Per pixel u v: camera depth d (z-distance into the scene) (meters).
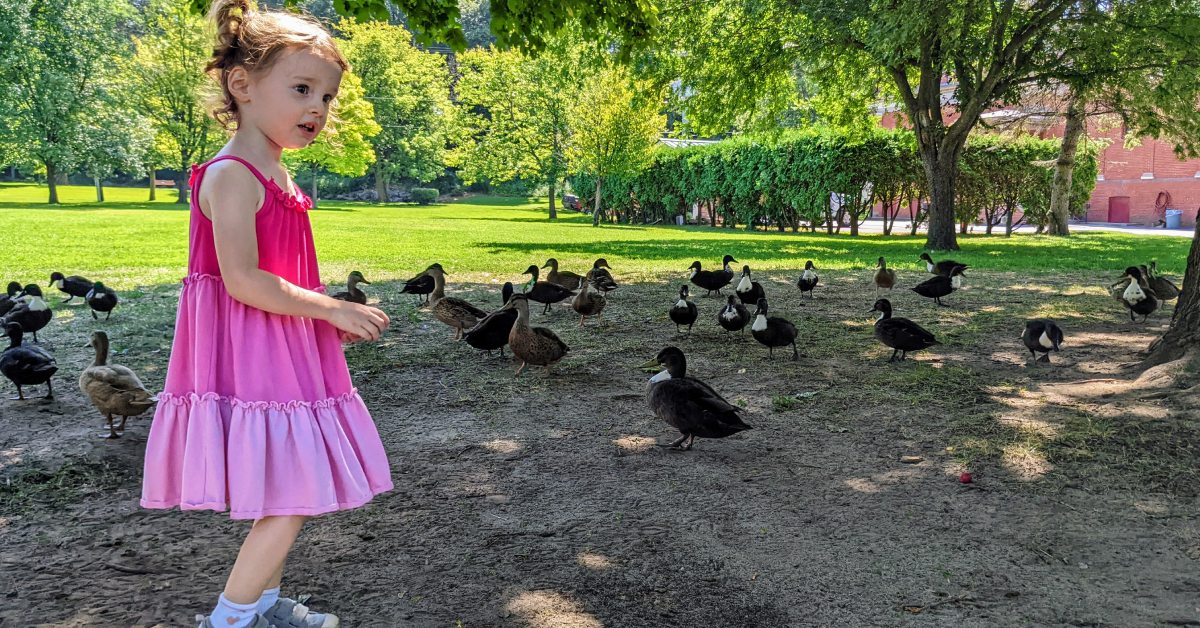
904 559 4.21
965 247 29.83
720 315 10.88
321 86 2.71
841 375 8.62
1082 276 18.97
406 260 21.30
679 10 28.41
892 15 21.95
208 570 4.03
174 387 2.72
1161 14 23.25
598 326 11.95
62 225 34.06
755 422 6.90
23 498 5.00
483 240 30.16
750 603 3.76
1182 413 6.43
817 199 40.88
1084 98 28.88
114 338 10.51
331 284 16.30
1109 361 9.10
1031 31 25.55
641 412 7.27
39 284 15.38
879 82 32.06
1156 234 39.97
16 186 89.38
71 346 9.99
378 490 2.93
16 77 55.28
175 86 65.12
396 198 88.56
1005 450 5.87
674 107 30.64
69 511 4.82
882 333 9.34
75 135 56.97
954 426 6.57
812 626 3.55
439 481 5.46
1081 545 4.34
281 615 3.07
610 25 9.50
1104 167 53.81
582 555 4.28
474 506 4.99
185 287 2.73
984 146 38.88
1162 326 11.71
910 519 4.74
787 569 4.11
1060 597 3.78
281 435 2.67
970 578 3.99
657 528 4.65
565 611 3.66
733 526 4.68
